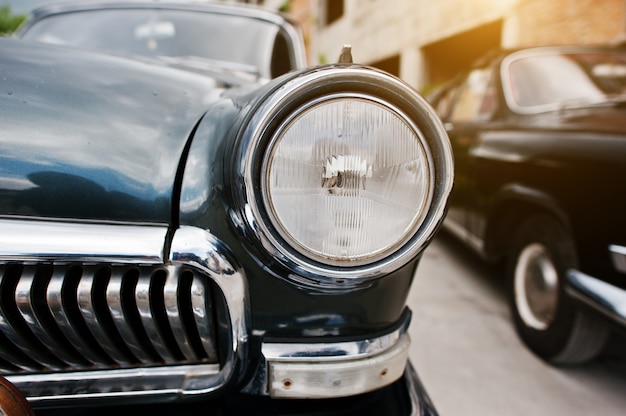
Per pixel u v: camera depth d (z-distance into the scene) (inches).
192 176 27.3
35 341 27.2
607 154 48.8
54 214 26.0
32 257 24.3
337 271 23.6
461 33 295.1
